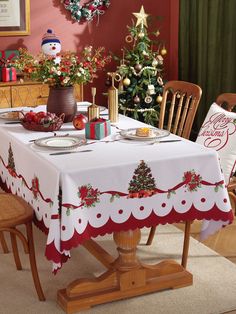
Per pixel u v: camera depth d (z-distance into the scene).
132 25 5.69
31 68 3.28
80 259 3.32
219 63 5.16
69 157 2.68
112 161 2.61
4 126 3.36
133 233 2.82
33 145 2.90
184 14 5.49
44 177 2.63
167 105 5.61
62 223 2.48
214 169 2.75
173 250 3.45
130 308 2.79
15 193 3.14
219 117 3.49
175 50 5.84
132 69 5.19
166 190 2.69
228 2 4.95
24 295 2.92
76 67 3.30
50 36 4.46
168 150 2.79
